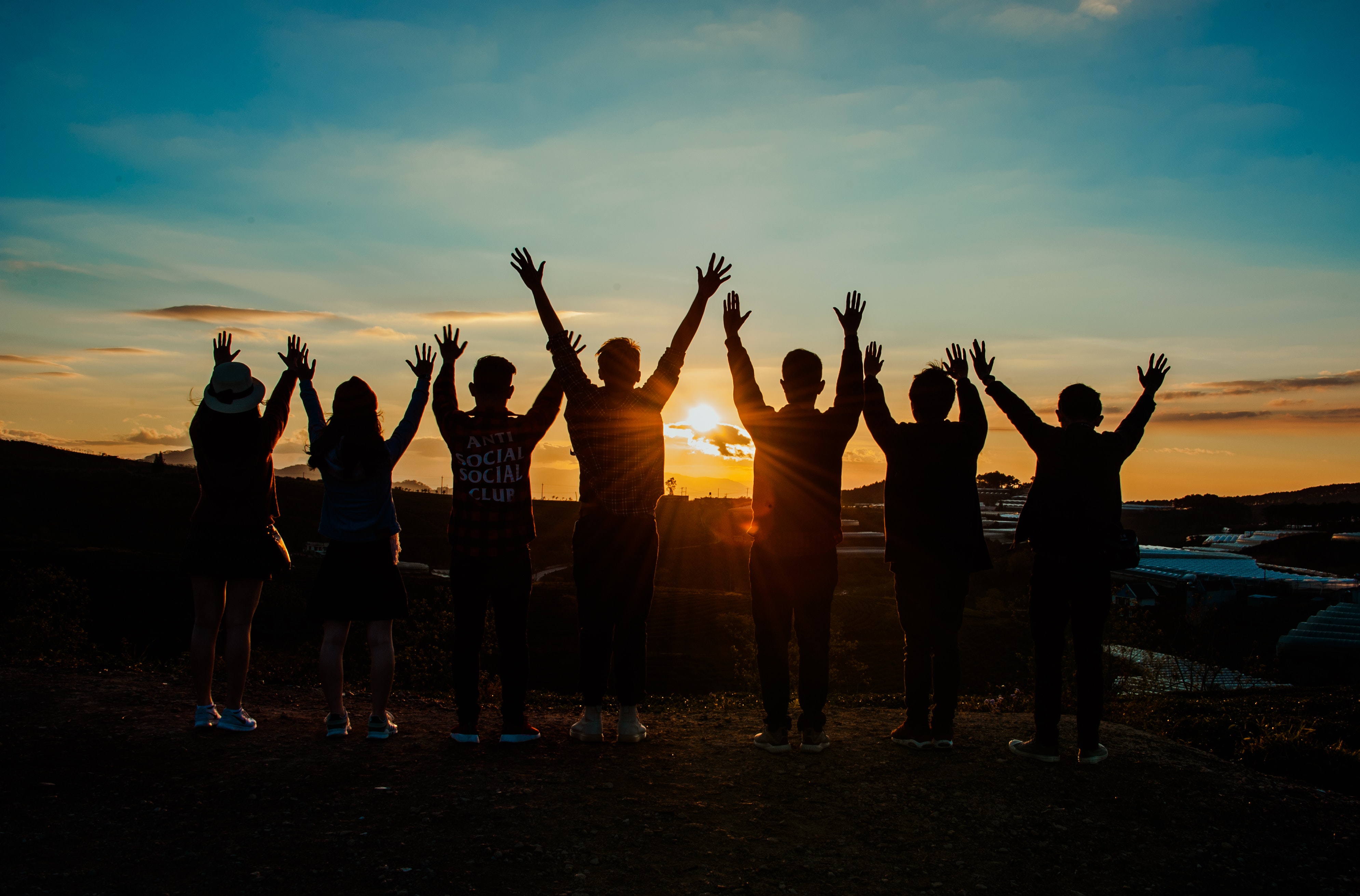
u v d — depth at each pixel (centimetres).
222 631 819
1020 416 478
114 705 547
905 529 484
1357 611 4581
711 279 485
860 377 485
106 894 290
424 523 11331
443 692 868
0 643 1041
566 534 10831
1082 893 336
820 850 361
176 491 10288
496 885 313
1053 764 478
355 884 307
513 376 479
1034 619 482
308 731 504
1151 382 481
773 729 487
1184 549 11375
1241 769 505
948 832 384
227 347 498
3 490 9162
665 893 316
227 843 338
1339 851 386
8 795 381
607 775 437
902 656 3619
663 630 4353
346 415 470
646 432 471
